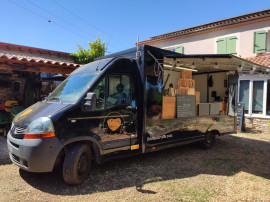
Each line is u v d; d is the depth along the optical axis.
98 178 4.00
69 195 3.36
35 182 3.77
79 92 3.92
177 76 6.77
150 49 4.64
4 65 6.57
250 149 6.45
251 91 10.14
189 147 6.56
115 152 4.17
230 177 4.25
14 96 9.41
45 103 4.14
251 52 11.00
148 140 4.64
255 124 9.98
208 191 3.62
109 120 4.05
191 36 13.41
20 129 3.59
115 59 4.32
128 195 3.41
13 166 4.45
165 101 5.04
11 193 3.36
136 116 4.48
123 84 4.34
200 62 5.62
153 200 3.27
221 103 6.78
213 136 6.50
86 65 4.84
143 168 4.59
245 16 11.08
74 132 3.58
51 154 3.34
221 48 12.03
